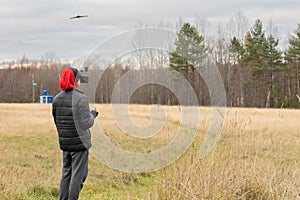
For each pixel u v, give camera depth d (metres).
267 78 42.38
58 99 5.27
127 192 6.47
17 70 57.28
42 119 23.19
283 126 13.05
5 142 13.76
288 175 5.82
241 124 7.14
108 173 7.77
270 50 43.53
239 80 36.22
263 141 7.38
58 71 44.19
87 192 6.85
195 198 4.81
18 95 56.69
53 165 9.89
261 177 5.45
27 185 6.89
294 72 42.06
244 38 46.66
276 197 5.21
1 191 6.05
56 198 6.56
